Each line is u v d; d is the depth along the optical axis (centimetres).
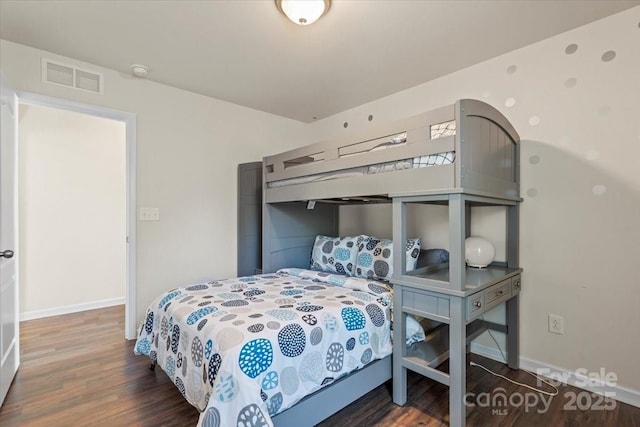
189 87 295
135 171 274
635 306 183
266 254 293
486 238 237
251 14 189
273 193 280
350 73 265
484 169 177
